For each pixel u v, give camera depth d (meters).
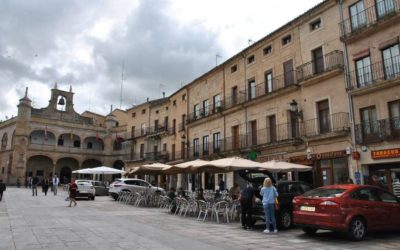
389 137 16.55
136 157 51.09
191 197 18.39
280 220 12.26
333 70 19.94
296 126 23.16
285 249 8.48
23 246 8.33
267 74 26.67
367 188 10.53
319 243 9.41
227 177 29.30
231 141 29.77
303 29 23.34
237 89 29.95
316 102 21.52
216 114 31.70
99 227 11.70
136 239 9.47
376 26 17.92
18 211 16.70
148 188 25.98
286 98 24.09
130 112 54.34
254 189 13.76
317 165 20.89
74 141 61.69
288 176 22.80
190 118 37.41
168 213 17.56
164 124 44.75
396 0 17.27
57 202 23.34
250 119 27.69
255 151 25.92
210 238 9.98
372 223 10.11
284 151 23.45
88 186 27.55
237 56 29.98
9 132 57.19
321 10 21.91
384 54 17.83
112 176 62.25
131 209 19.59
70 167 61.12
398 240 9.95
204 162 17.89
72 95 63.81
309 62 22.25
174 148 41.16
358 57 19.00
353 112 18.81
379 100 17.56
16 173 52.66
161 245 8.66
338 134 19.12
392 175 16.83
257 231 11.77
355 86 18.88
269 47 26.83
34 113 58.28
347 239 10.10
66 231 10.70
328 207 9.74
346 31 19.88
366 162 17.75
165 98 48.16
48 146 56.88
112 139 63.81
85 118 65.69
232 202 15.19
